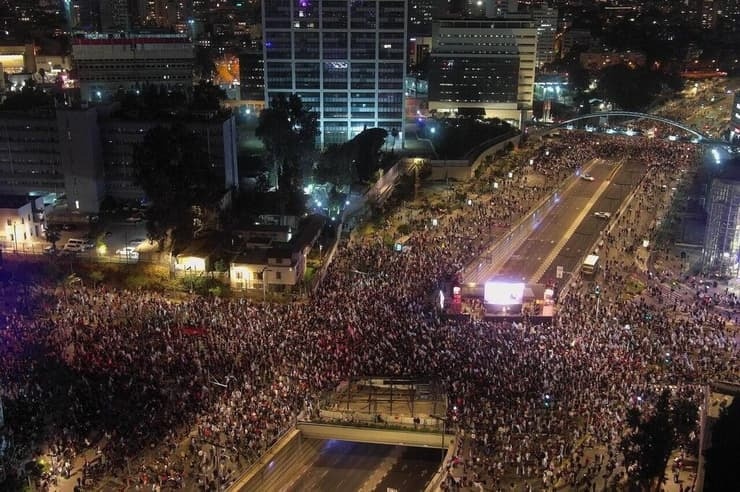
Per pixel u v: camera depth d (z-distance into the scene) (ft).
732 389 335.67
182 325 413.80
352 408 343.26
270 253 501.15
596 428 323.98
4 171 649.61
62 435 316.81
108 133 645.51
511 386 353.72
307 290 486.79
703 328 433.89
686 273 551.59
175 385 354.13
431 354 383.04
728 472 261.65
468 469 304.50
